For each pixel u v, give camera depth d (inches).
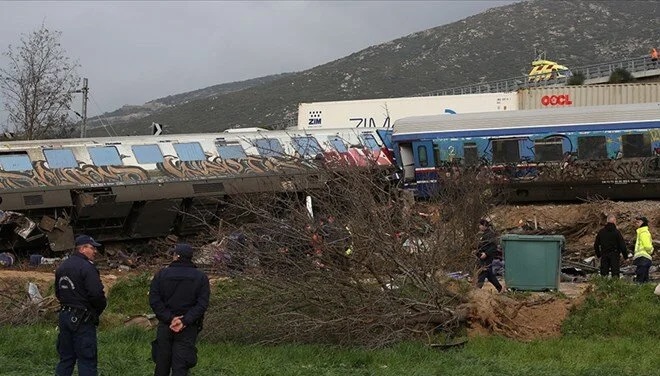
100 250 1124.5
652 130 1317.7
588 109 1341.0
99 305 395.5
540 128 1337.4
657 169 1314.0
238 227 607.2
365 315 545.0
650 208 1176.2
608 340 573.6
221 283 586.2
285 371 458.6
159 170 1136.2
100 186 1094.4
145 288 762.2
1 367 458.9
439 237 577.6
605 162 1318.9
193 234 1162.6
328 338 549.6
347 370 467.5
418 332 557.9
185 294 374.3
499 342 548.7
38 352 502.0
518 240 735.7
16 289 746.8
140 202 1117.7
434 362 490.0
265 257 553.3
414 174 1355.8
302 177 578.6
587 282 768.3
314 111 1828.2
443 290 576.4
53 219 1069.8
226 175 1157.1
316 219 557.6
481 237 690.2
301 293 546.6
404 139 1359.5
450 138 1353.3
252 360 487.5
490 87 2910.9
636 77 2578.7
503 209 1154.7
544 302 627.2
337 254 546.9
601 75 2721.5
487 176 1036.5
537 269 730.2
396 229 563.5
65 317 391.2
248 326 553.3
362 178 566.6
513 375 453.7
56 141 1109.7
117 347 522.3
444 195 657.6
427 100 1792.6
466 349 531.5
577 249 1061.1
